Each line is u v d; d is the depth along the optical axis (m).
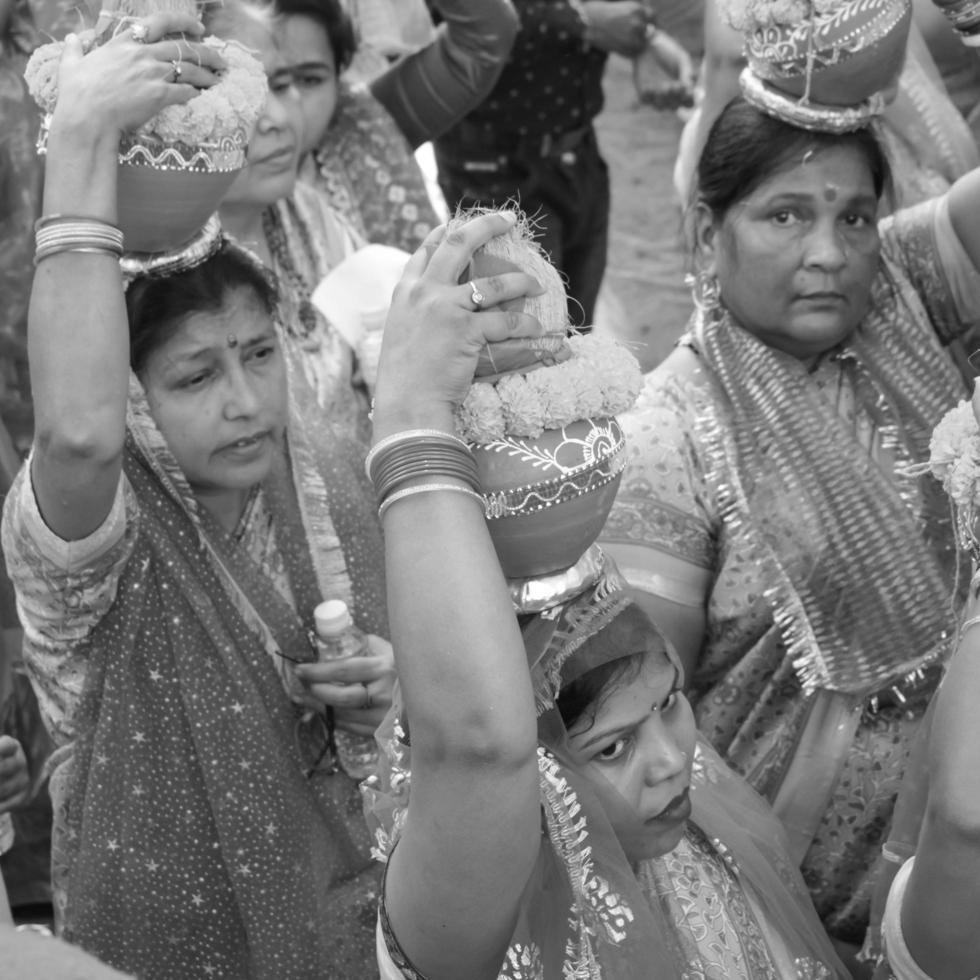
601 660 1.62
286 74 2.87
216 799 2.14
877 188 2.30
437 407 1.40
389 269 2.95
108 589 2.10
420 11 3.61
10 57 3.00
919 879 1.55
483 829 1.37
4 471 2.83
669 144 4.61
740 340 2.30
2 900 1.55
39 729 2.91
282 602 2.21
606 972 1.62
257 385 2.15
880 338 2.33
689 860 1.86
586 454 1.46
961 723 1.50
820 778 2.24
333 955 2.18
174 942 2.17
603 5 4.27
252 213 2.87
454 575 1.35
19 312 3.00
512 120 4.29
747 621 2.23
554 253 4.39
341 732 2.24
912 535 2.20
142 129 1.87
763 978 1.83
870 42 2.12
